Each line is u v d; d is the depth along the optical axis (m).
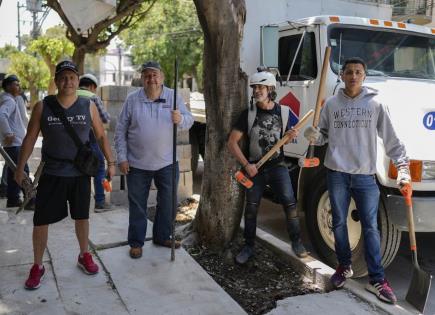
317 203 4.50
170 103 4.12
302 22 5.22
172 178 4.18
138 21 12.55
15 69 23.17
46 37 18.75
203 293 3.61
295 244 4.20
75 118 3.52
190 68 26.33
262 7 5.53
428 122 3.88
